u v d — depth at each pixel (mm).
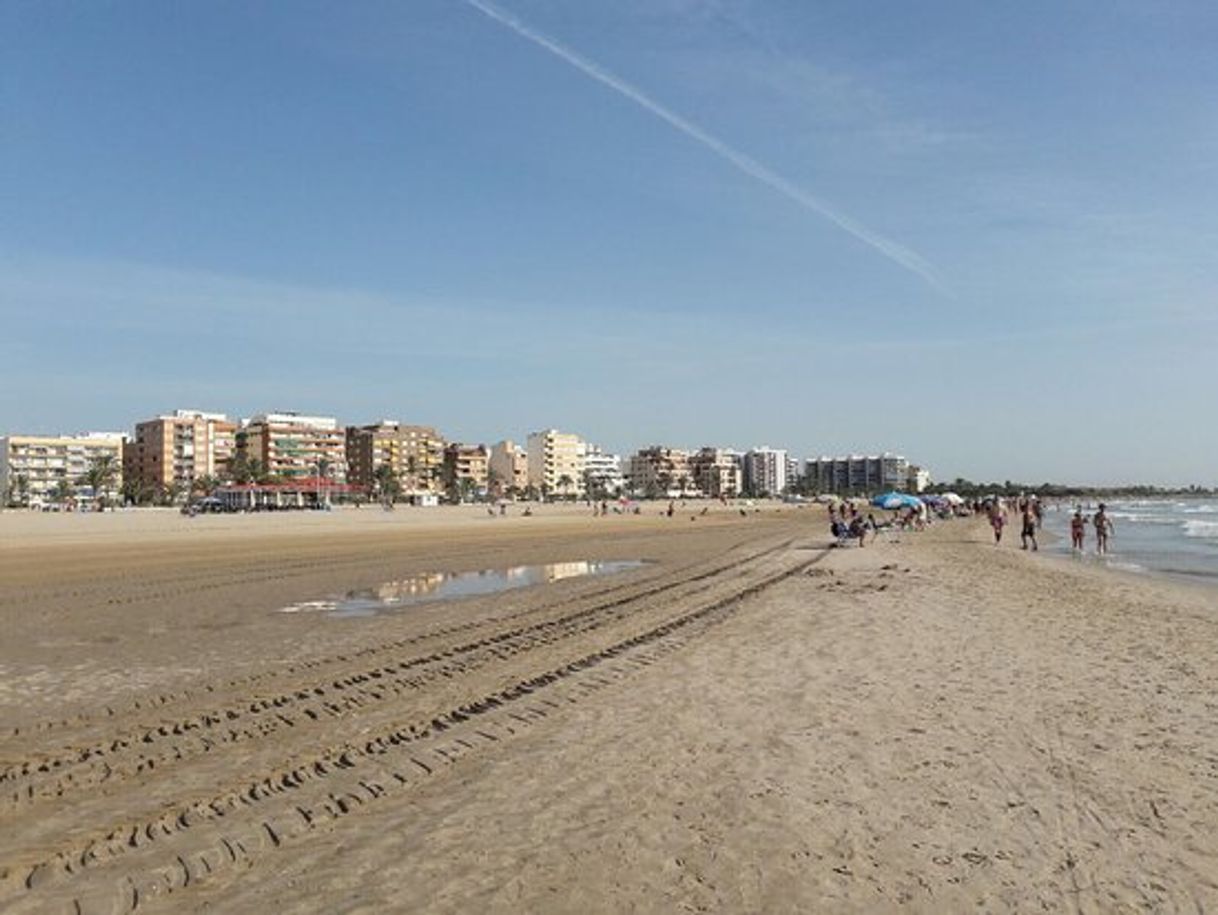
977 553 33469
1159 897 4570
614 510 131625
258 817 5734
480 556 33750
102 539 50312
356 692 9484
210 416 197375
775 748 7230
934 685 9625
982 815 5699
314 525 73938
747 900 4543
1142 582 23797
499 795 6133
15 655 11984
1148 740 7406
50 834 5457
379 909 4422
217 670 10805
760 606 16812
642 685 9758
